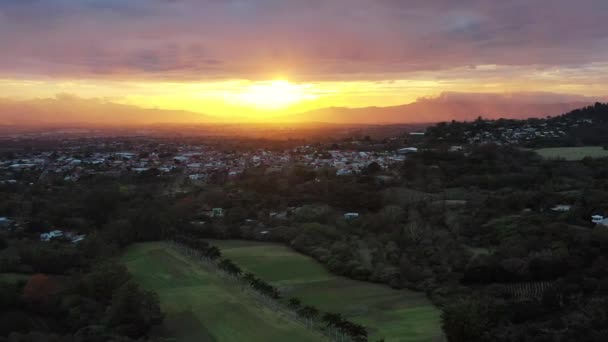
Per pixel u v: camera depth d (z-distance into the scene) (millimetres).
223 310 81688
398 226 125188
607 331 60219
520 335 64125
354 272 101188
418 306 84938
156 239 133250
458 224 117375
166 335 72625
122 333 68875
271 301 86312
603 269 79812
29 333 66562
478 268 90250
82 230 133250
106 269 86562
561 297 72750
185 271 104188
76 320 72688
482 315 68750
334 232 127062
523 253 92438
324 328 73938
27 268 92812
